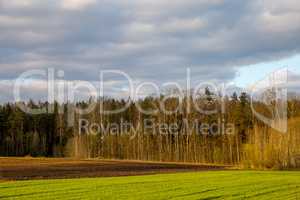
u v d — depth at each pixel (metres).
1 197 30.03
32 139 120.25
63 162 87.06
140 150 111.88
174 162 101.81
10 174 55.81
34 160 92.19
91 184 39.53
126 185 38.94
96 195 31.78
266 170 67.56
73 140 116.06
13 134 121.19
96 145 114.69
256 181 44.31
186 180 45.09
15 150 120.81
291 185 40.22
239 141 101.44
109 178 47.97
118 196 31.33
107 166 77.19
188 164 91.31
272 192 34.78
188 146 107.25
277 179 47.03
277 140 74.00
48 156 118.31
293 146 73.12
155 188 36.66
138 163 91.06
